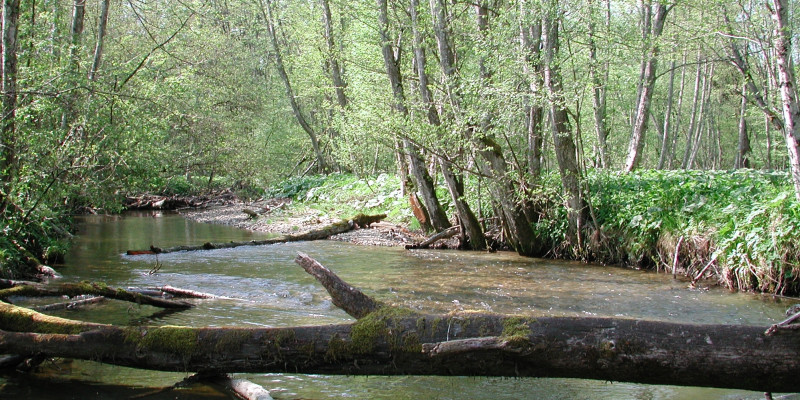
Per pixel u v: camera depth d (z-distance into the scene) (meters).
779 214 8.91
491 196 12.91
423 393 5.04
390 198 19.73
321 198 23.44
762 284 8.89
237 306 7.82
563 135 11.64
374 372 4.54
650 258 11.07
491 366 4.26
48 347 5.04
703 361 3.87
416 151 13.15
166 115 12.91
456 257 12.73
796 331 3.76
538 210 13.05
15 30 9.65
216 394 4.85
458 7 13.58
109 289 7.43
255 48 36.25
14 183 9.33
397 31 15.35
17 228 9.77
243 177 25.55
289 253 13.11
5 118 9.34
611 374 4.08
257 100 29.70
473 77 11.83
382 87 18.28
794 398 4.74
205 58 23.45
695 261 10.09
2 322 5.49
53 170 9.75
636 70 20.36
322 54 26.05
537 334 4.16
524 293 8.85
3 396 4.79
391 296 8.59
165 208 27.00
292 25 31.08
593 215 11.83
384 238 15.61
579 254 12.15
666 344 3.95
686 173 14.04
